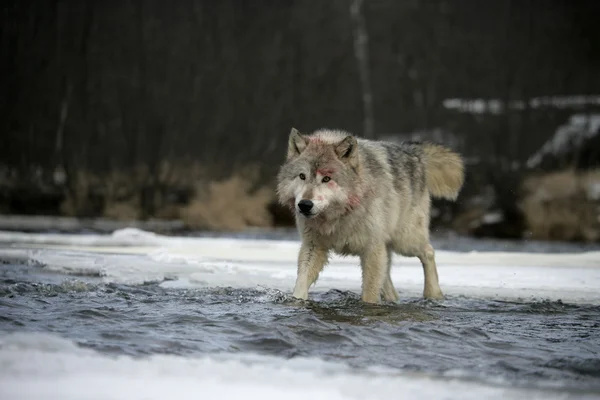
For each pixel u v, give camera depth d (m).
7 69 65.12
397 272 19.58
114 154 61.78
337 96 68.75
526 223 45.34
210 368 8.30
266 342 10.20
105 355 8.90
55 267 18.48
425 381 8.20
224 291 15.02
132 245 26.05
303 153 13.55
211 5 70.69
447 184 17.33
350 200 13.45
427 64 70.81
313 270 14.45
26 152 61.41
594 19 67.88
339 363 9.06
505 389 7.96
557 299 15.48
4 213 51.84
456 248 33.56
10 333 10.09
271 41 70.88
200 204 48.56
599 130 55.34
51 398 6.87
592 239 43.19
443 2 73.06
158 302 13.67
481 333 11.51
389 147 15.68
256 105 66.81
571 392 7.94
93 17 67.69
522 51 69.06
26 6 66.50
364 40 72.00
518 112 63.66
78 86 65.69
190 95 66.81
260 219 46.88
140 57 67.81
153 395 7.12
